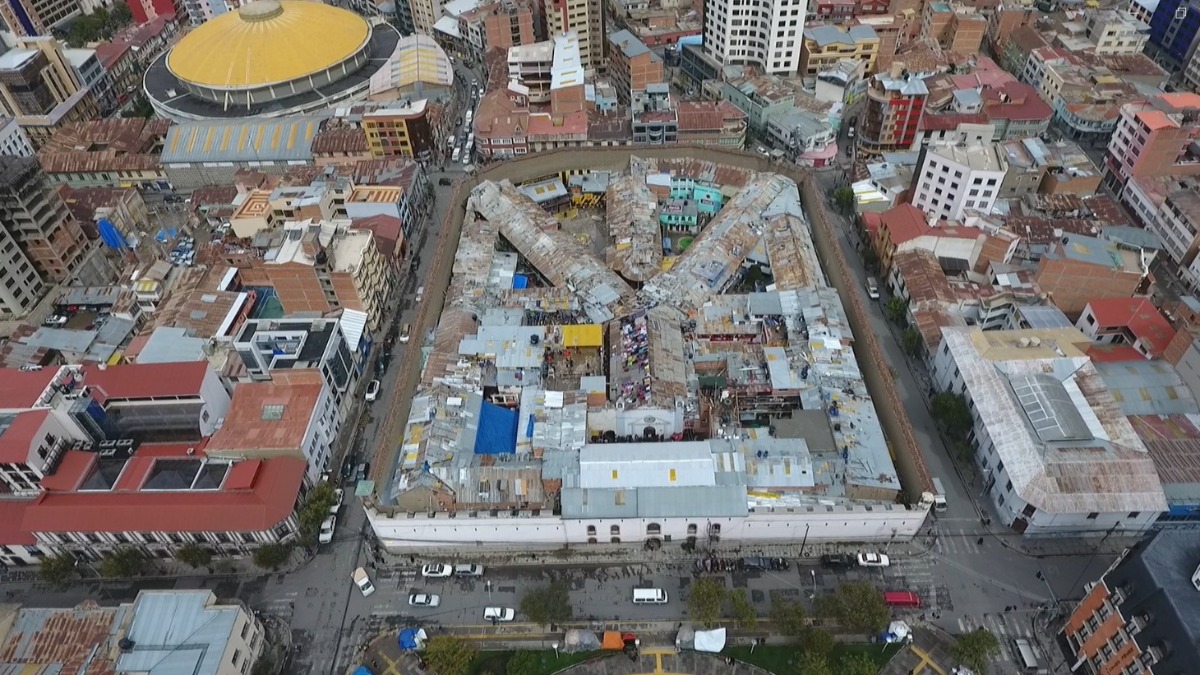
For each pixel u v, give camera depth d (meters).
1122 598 84.81
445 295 156.00
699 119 193.50
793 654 99.31
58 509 108.94
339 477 124.94
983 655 93.75
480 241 163.25
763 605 104.75
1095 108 196.88
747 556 110.88
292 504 111.00
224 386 129.62
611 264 159.50
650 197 175.25
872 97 186.38
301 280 142.00
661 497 106.88
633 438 125.56
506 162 187.25
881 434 118.12
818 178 192.62
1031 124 194.38
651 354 128.88
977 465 121.12
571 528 109.50
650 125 194.00
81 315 160.62
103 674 87.69
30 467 108.94
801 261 151.12
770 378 127.44
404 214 176.50
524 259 167.25
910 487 113.56
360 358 144.25
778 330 138.88
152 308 154.25
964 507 116.06
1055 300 144.25
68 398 116.44
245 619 96.06
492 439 121.12
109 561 108.12
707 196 181.62
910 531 109.94
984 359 124.38
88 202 181.62
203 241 176.25
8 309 156.75
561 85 198.50
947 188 156.12
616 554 112.19
